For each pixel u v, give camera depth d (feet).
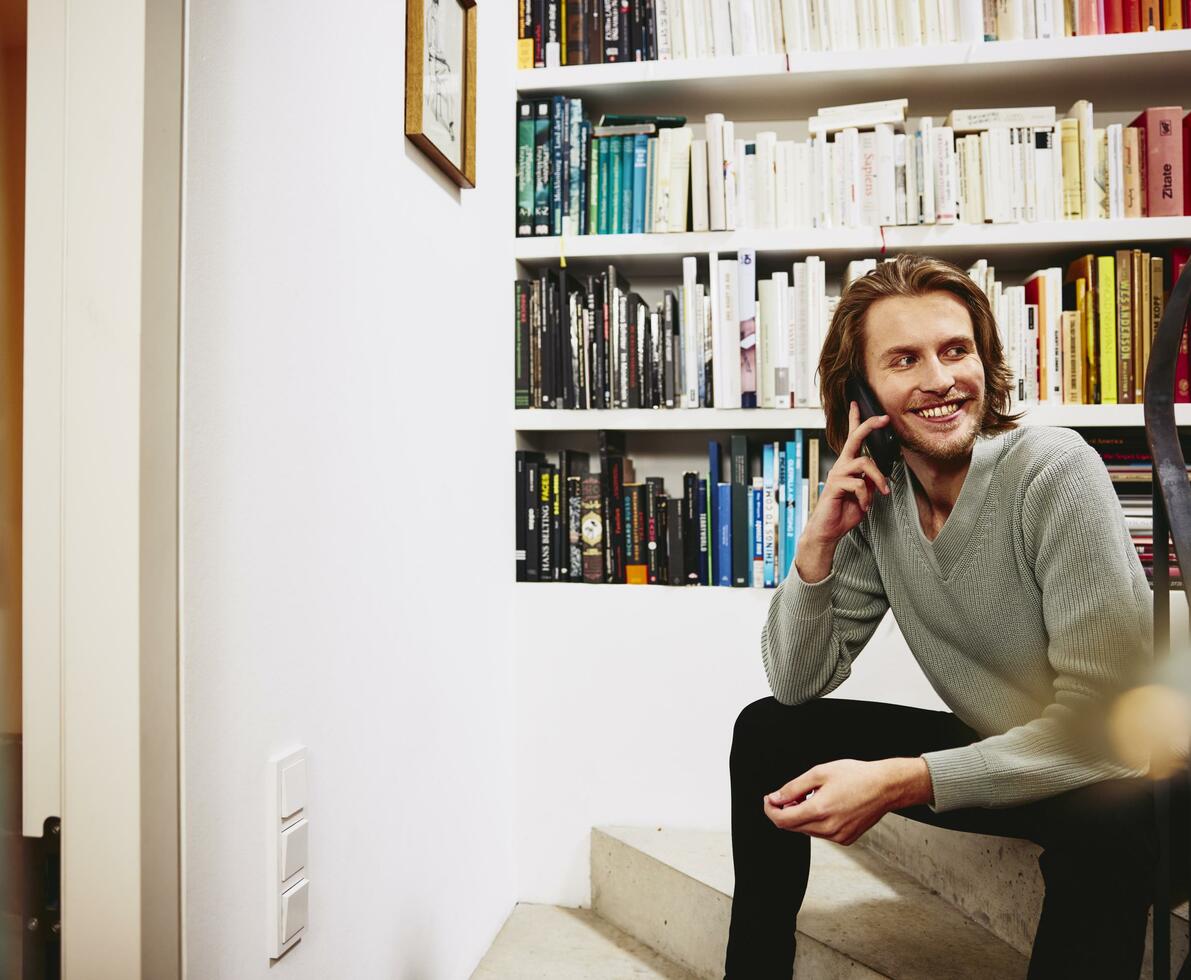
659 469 7.23
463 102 5.27
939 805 3.15
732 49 6.44
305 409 3.42
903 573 3.92
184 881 2.64
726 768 6.27
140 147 2.47
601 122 6.64
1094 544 3.19
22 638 2.52
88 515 2.48
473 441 5.59
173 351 2.60
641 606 6.36
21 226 2.59
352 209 3.85
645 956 5.69
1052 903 2.99
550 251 6.54
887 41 6.27
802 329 6.20
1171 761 3.01
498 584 6.13
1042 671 3.59
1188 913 3.66
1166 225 5.91
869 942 4.41
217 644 2.83
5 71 2.58
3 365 2.55
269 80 3.18
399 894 4.34
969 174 6.16
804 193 6.33
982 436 3.85
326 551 3.59
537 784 6.49
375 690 4.07
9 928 2.52
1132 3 6.08
